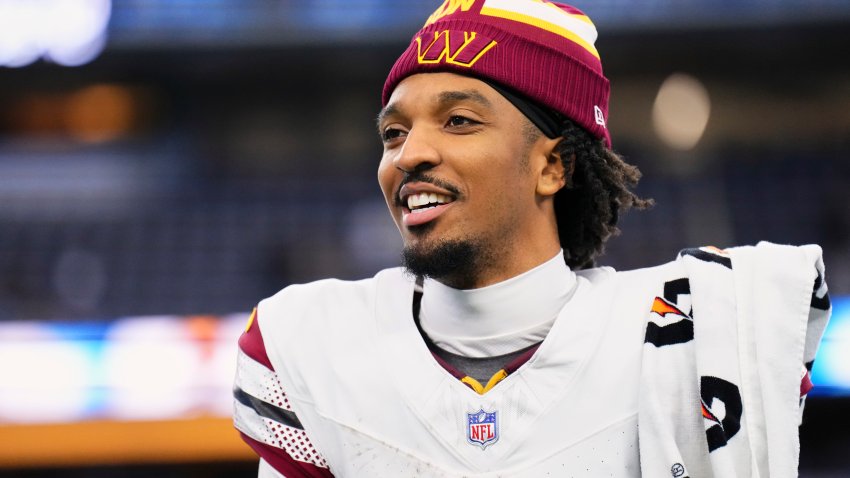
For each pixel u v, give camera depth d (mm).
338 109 11234
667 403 1579
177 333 6262
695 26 9836
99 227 10430
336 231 10414
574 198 1881
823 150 11016
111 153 11141
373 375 1681
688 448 1572
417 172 1631
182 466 7125
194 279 9898
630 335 1662
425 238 1633
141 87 11094
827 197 10656
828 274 10062
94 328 6273
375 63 10297
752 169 10914
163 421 6133
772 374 1558
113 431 6137
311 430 1713
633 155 11023
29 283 9875
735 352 1579
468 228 1633
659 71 10891
